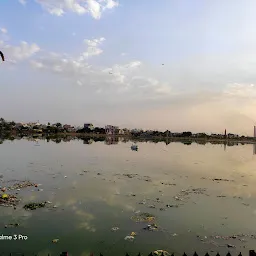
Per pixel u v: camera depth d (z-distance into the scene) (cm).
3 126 19000
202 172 4628
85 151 7981
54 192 2823
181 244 1670
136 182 3531
